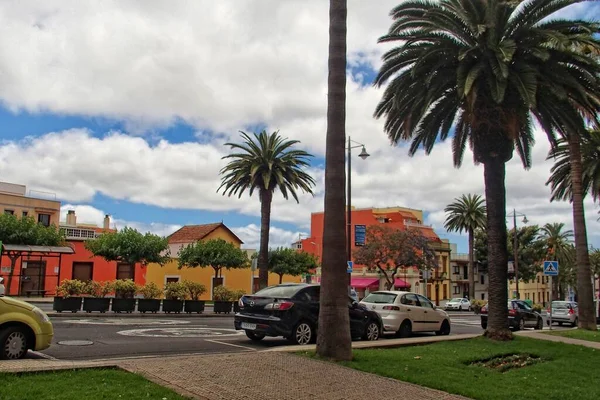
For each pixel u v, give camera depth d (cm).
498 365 1171
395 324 1684
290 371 866
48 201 4688
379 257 4912
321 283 1022
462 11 1485
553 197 3020
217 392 712
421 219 7425
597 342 1697
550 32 1453
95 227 5728
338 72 1048
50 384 678
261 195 3369
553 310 3186
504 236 1570
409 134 1709
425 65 1591
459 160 1989
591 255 7962
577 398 845
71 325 1648
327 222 1019
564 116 1591
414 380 870
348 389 780
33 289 3978
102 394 645
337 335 991
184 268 4725
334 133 1030
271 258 4638
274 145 3331
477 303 5162
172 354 1117
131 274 4578
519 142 1927
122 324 1783
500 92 1413
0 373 709
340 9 1066
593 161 2700
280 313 1271
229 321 2203
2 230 3284
